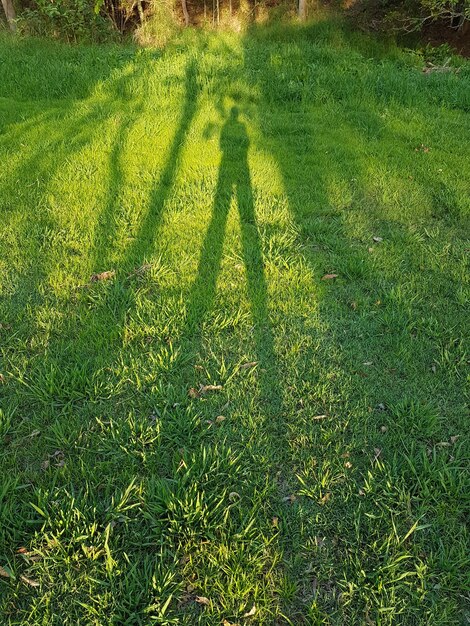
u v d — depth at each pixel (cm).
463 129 636
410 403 276
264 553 211
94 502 224
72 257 388
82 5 1052
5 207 450
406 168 538
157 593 197
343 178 518
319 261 393
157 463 246
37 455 248
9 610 193
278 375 295
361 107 693
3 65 790
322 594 200
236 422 268
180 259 390
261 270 380
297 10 1261
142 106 674
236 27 1273
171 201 464
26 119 637
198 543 213
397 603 196
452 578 202
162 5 1196
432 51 1015
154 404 274
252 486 236
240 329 328
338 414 272
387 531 219
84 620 191
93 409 271
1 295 348
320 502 230
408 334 324
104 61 816
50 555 206
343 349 313
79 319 332
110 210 450
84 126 613
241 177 511
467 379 291
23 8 1320
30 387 277
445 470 237
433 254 402
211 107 669
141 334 319
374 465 246
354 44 1013
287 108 694
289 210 459
